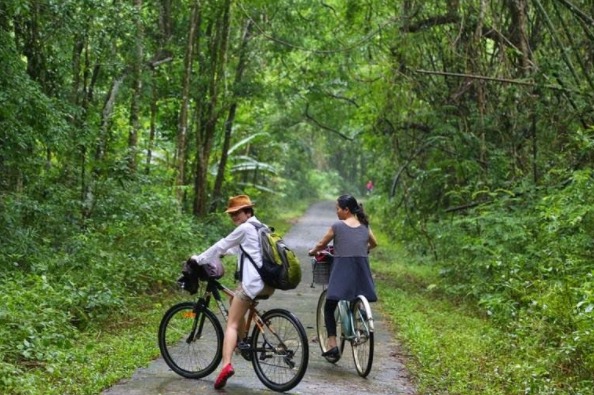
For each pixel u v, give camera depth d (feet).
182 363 24.04
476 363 26.45
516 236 38.01
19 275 31.07
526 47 42.22
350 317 25.93
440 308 41.81
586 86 43.32
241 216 23.34
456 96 48.75
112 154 47.98
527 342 26.17
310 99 80.74
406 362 27.78
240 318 22.74
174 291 42.42
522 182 42.57
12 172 38.58
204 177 68.49
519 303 32.91
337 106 85.10
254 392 22.49
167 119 69.72
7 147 34.73
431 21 49.42
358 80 62.64
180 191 57.36
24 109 34.30
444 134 52.49
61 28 38.70
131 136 50.98
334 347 26.40
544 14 40.34
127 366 24.34
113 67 45.96
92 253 36.45
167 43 58.03
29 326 25.20
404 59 51.24
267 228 23.17
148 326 31.68
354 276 25.71
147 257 41.88
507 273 35.55
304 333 22.09
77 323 30.55
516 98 46.52
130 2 49.52
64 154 42.42
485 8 42.39
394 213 76.28
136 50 49.98
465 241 42.63
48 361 23.29
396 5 52.01
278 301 42.70
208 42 64.75
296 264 22.43
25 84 33.65
